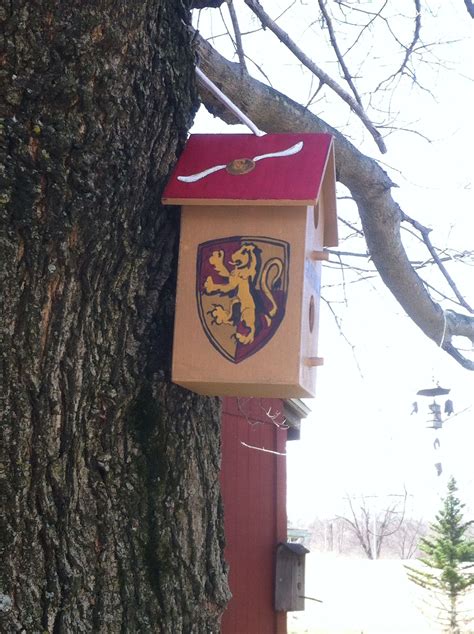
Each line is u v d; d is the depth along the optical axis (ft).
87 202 7.15
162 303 8.00
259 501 18.16
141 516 7.43
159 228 8.02
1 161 6.95
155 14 7.61
